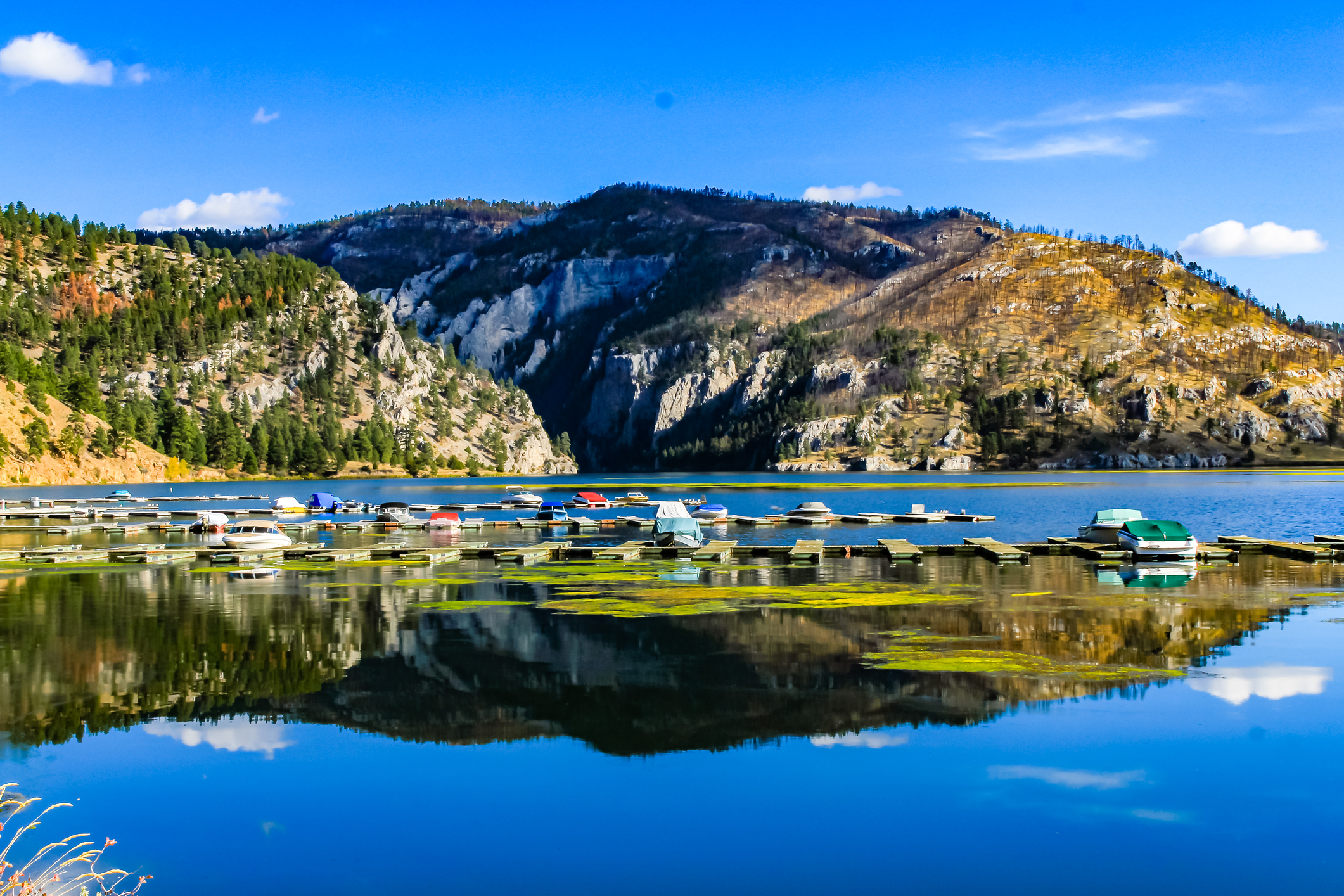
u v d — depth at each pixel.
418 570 58.69
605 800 21.19
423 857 18.70
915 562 62.47
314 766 23.41
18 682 31.11
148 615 42.62
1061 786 21.56
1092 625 38.78
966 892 17.16
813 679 30.50
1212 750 23.58
